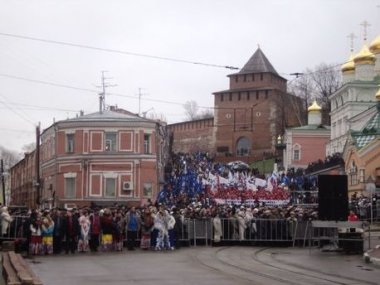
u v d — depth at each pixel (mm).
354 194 50719
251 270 21188
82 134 60938
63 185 61656
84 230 28938
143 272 20500
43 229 27719
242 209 34688
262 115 122750
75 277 19141
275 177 45344
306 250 30719
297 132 93812
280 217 34031
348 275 20250
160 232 30125
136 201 59875
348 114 76375
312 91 113125
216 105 128625
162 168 67000
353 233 28969
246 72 126562
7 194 109188
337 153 69875
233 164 71375
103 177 60438
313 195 48312
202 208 35344
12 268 18531
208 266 22484
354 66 79562
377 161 56188
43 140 71000
